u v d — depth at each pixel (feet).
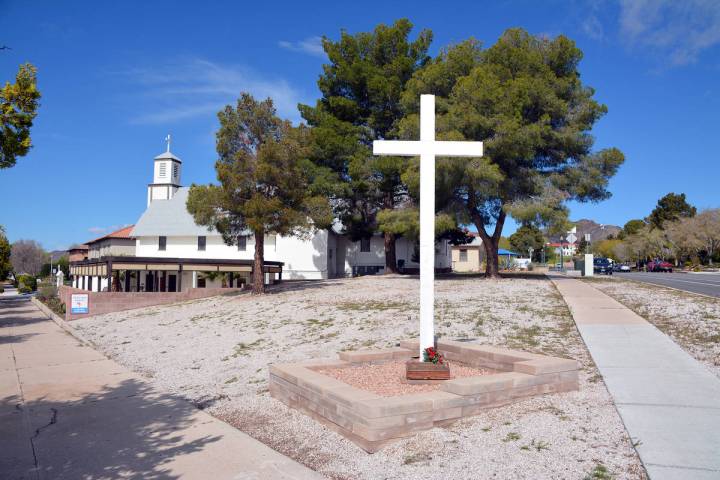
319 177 97.30
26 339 57.11
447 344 29.96
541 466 16.02
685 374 25.79
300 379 23.21
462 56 82.38
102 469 18.17
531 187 78.54
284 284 89.97
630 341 33.68
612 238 289.94
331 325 45.57
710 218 201.05
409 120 76.28
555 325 39.91
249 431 22.02
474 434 18.74
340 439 19.66
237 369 33.76
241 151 72.38
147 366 38.22
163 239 143.23
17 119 34.22
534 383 22.40
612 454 16.61
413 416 18.90
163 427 22.93
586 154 84.07
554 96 77.66
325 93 109.40
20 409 26.66
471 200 81.41
